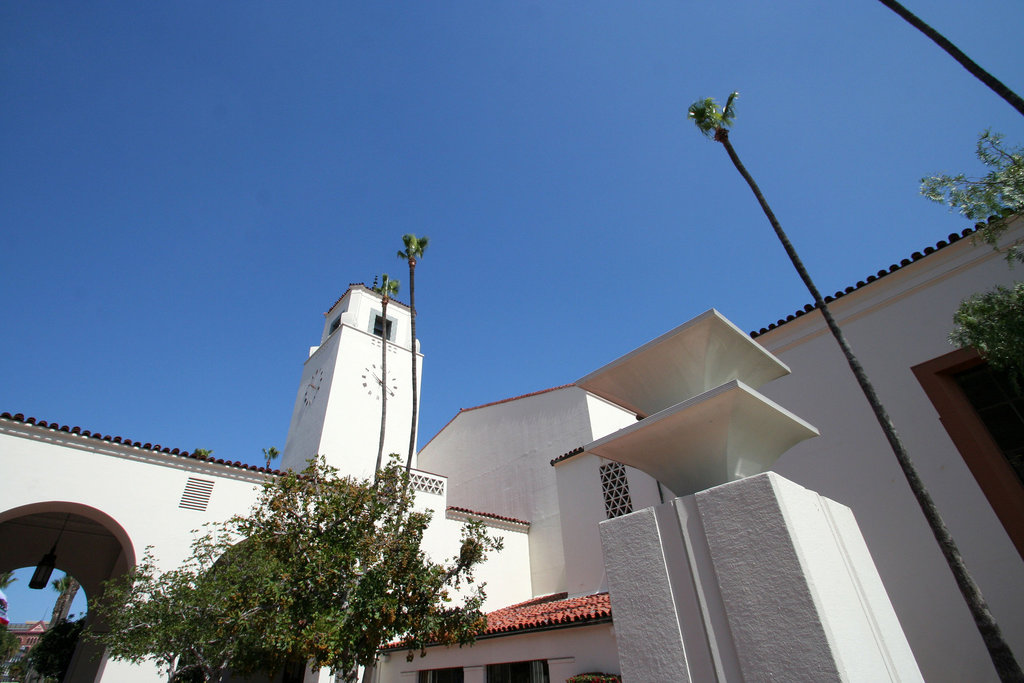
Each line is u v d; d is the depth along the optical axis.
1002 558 8.50
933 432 9.80
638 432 5.86
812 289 8.92
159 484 14.79
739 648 4.26
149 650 11.03
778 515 4.42
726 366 6.36
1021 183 6.79
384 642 9.56
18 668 33.47
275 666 9.93
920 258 10.80
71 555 17.67
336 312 27.42
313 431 22.11
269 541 9.49
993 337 6.92
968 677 8.27
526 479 23.86
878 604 5.05
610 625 10.42
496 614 16.55
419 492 19.02
